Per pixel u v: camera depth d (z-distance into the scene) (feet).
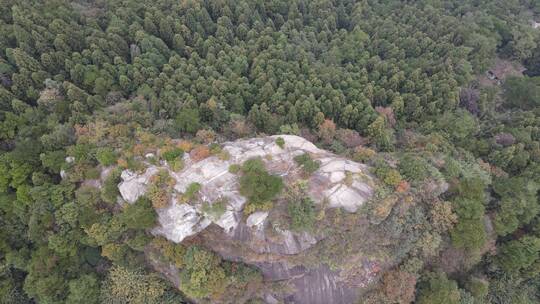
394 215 115.14
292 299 120.88
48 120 140.46
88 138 129.39
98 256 130.62
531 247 132.36
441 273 124.16
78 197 119.03
